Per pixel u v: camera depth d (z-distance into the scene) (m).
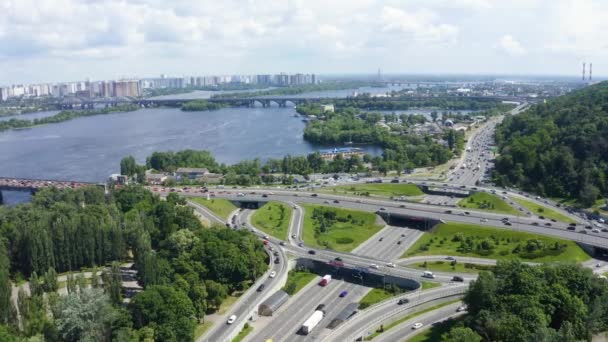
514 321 197.75
